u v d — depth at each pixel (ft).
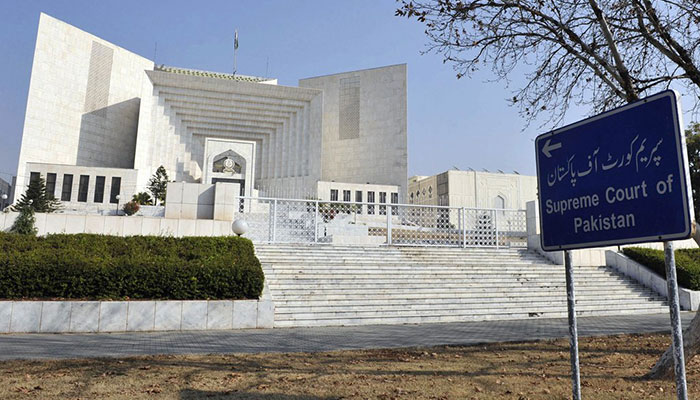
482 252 56.24
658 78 28.02
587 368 20.38
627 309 45.03
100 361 20.67
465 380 17.92
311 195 182.70
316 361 21.45
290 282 41.39
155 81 179.22
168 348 24.50
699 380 18.07
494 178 183.52
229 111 189.47
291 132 193.47
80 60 183.01
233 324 33.04
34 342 25.77
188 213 51.34
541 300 44.19
